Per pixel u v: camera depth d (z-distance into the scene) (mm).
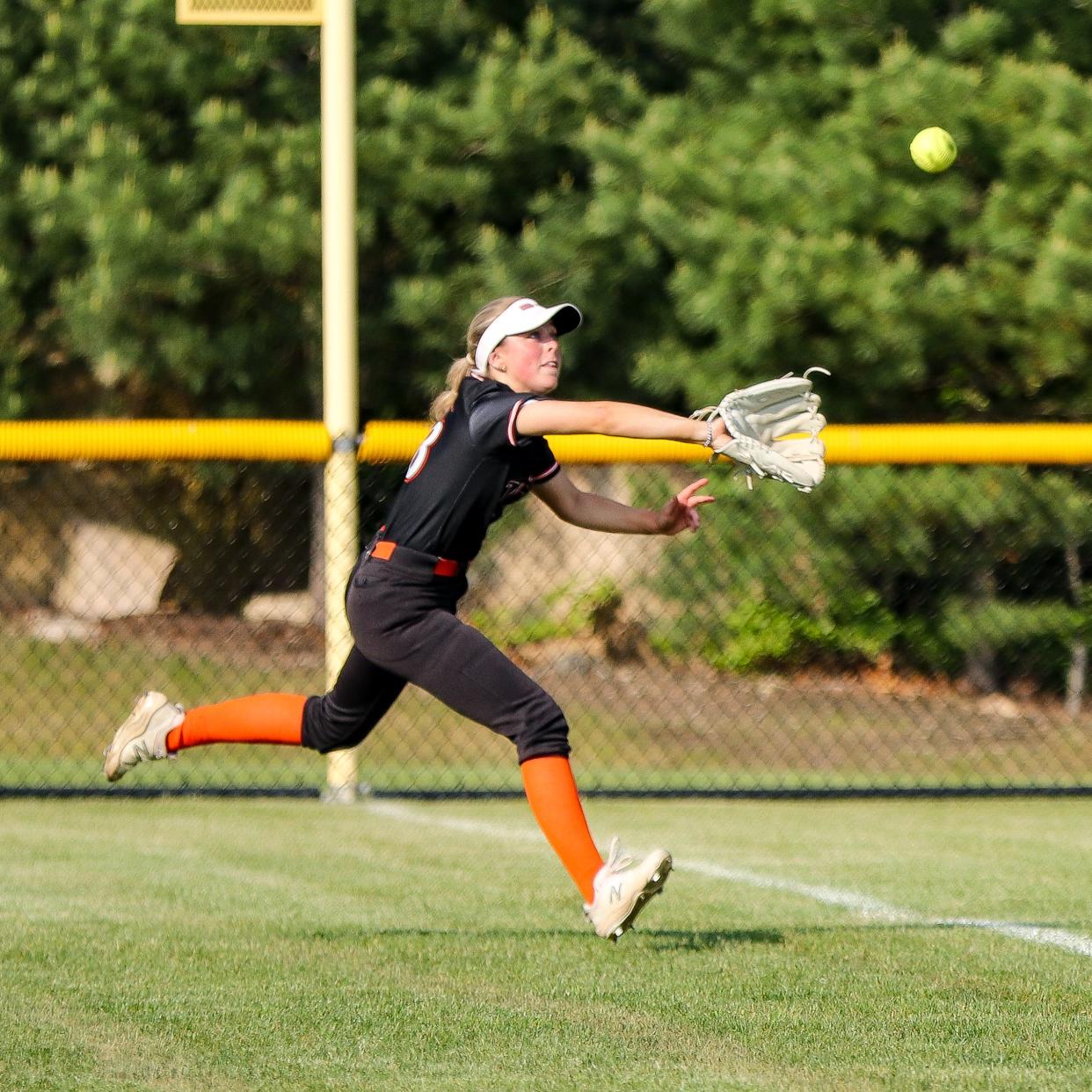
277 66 48469
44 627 53125
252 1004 12859
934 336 40875
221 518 57250
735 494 43188
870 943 15703
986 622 44375
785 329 41156
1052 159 40438
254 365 47875
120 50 45938
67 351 50906
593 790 28906
